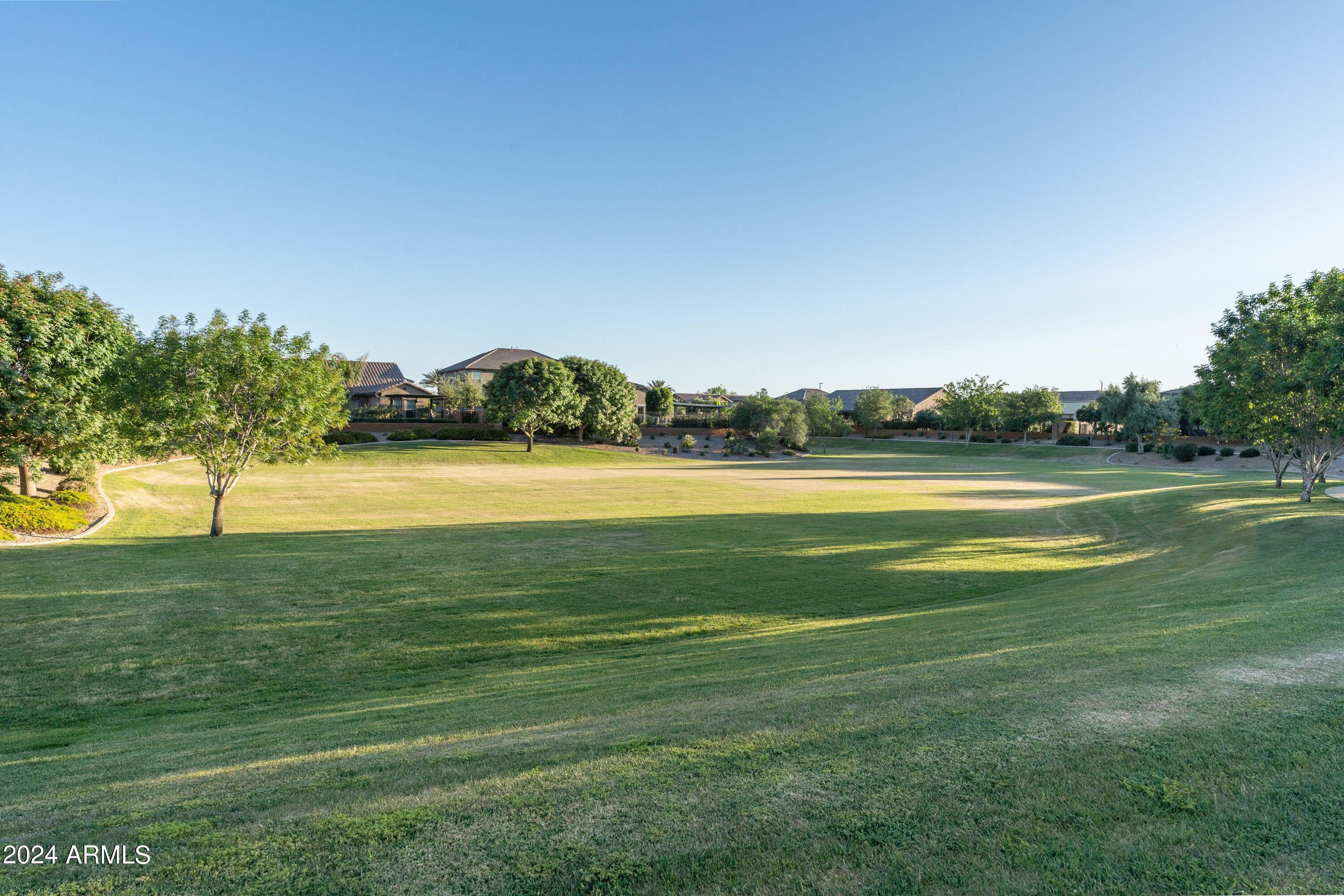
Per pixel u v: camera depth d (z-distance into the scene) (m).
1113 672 5.50
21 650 11.01
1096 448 80.31
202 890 3.06
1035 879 2.89
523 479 46.03
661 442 87.75
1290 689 4.81
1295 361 23.19
